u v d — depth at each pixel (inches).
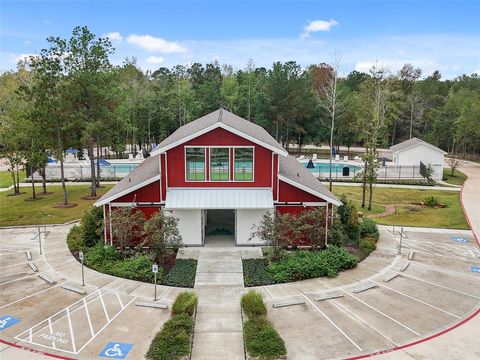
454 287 780.0
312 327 618.2
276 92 2790.4
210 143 951.6
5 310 670.5
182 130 1365.7
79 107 1457.9
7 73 3415.4
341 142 3216.0
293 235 946.7
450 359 540.7
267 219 872.9
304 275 801.6
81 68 1412.4
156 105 3006.9
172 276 800.9
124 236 901.2
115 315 653.9
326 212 959.6
